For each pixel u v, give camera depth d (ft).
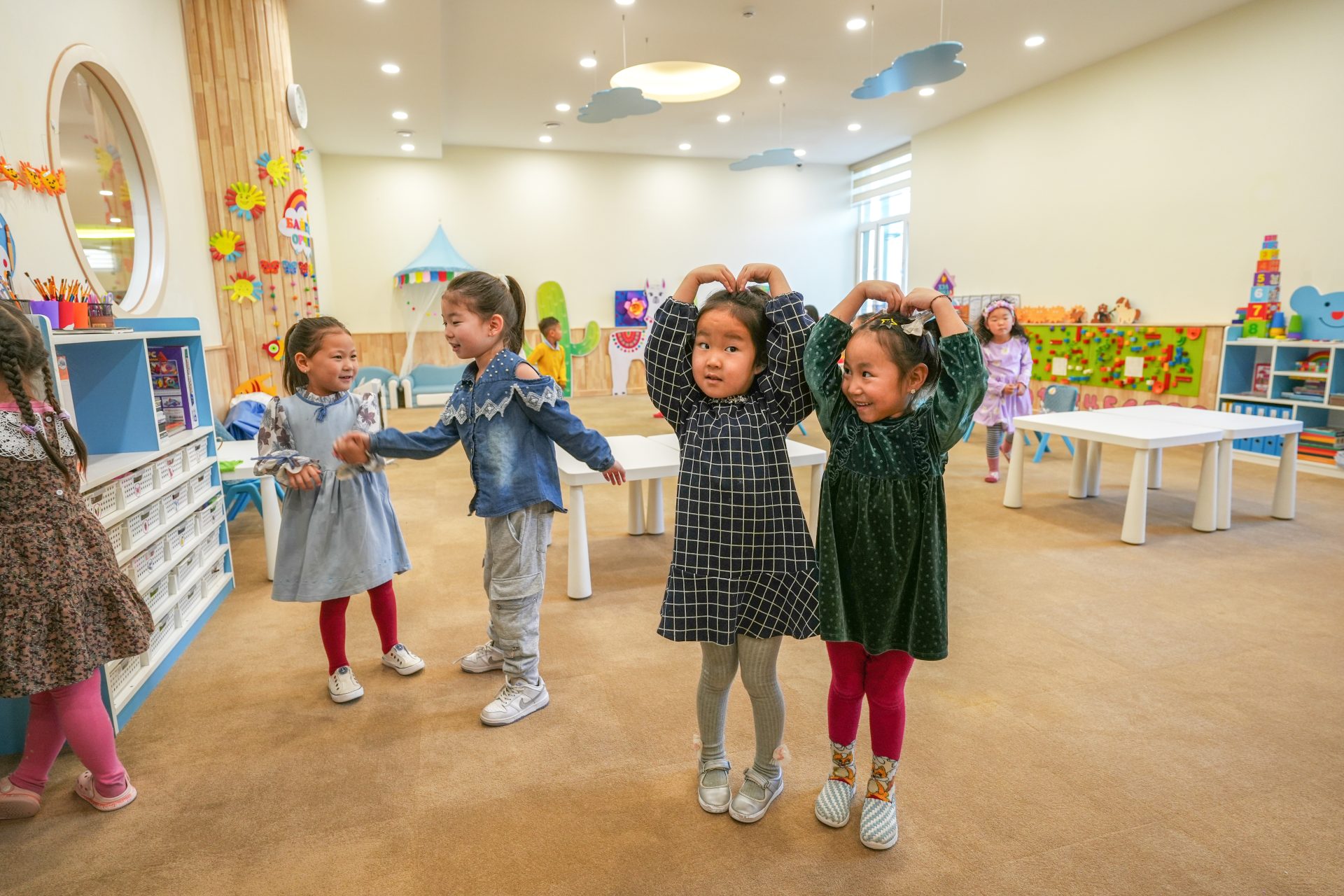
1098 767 5.77
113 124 11.23
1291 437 12.35
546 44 20.42
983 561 10.65
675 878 4.65
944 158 30.01
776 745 5.16
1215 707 6.66
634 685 7.18
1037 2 18.43
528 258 34.17
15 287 7.79
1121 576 10.00
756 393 4.97
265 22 14.69
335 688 6.89
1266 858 4.77
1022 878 4.61
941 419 4.46
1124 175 22.57
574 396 34.76
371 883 4.63
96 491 6.33
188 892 4.58
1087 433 11.91
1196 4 18.83
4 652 4.71
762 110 27.37
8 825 5.22
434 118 25.94
